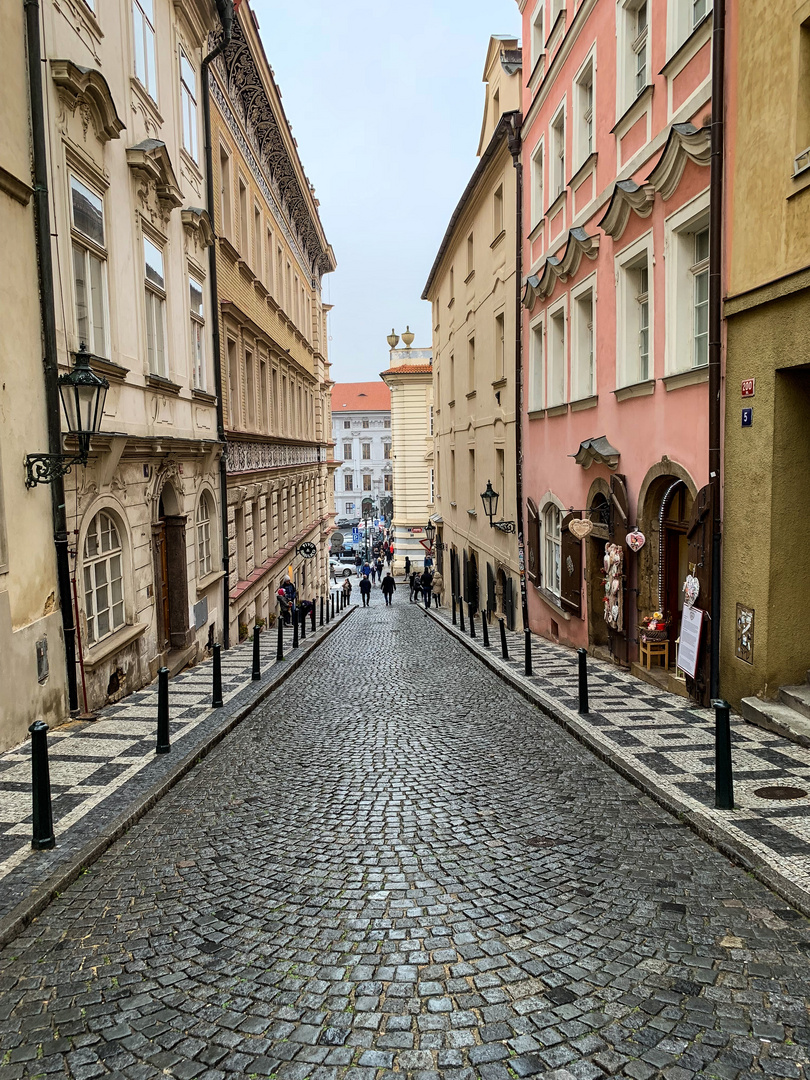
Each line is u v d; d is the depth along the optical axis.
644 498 11.52
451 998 3.84
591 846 5.68
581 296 14.74
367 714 10.75
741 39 8.54
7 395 8.06
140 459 11.98
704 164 9.41
